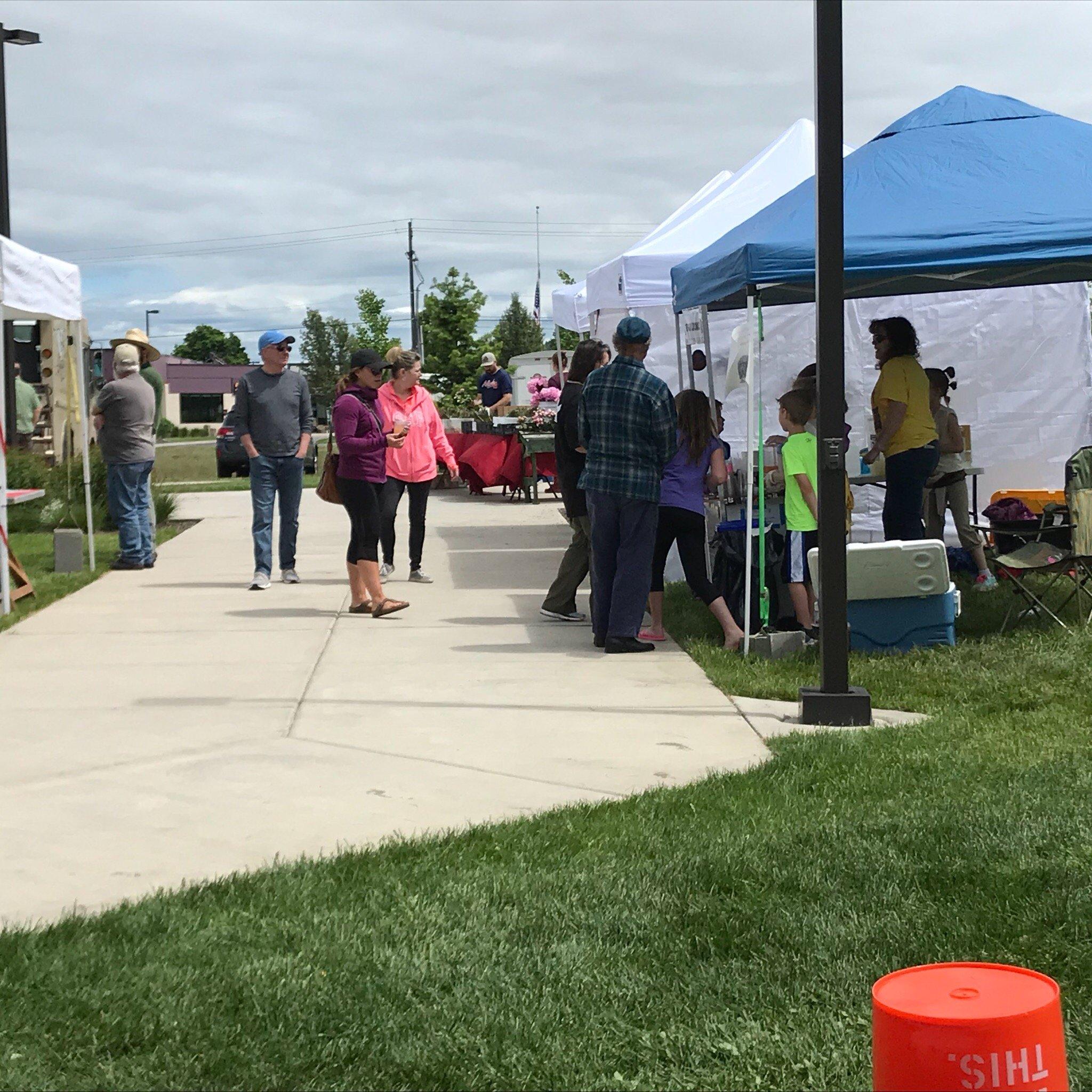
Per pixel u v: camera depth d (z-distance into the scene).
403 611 10.56
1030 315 13.35
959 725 6.43
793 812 5.12
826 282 6.67
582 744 6.41
